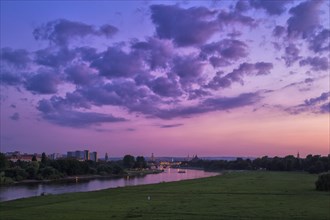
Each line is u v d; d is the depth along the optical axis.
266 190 93.25
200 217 46.44
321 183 92.62
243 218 45.38
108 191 95.38
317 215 47.69
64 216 48.84
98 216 48.31
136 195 81.62
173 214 49.19
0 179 164.00
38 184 161.75
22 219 46.56
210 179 163.88
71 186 147.12
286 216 46.91
